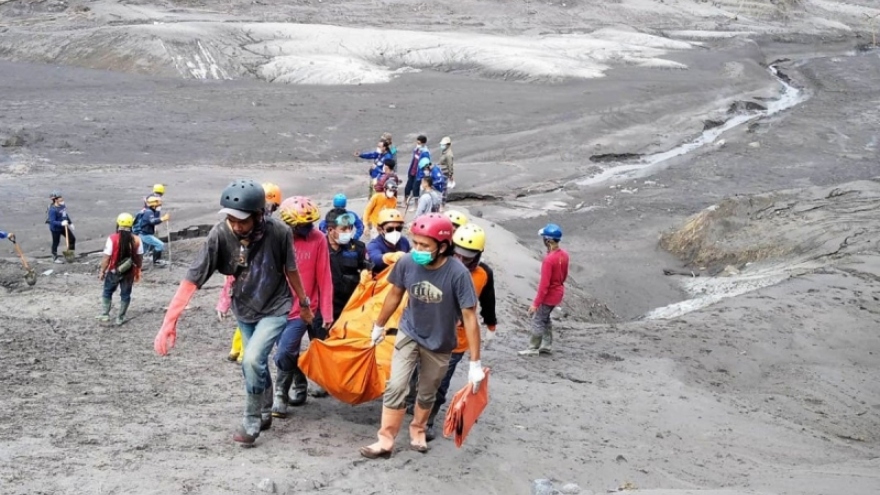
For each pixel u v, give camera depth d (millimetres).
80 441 8992
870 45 105500
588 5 98312
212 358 13578
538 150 47719
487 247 24938
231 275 8836
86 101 49312
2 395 10891
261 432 9633
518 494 8766
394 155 28406
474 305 8688
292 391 10625
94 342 14703
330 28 71562
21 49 62062
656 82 66500
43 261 25750
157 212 23234
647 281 28859
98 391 11359
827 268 24984
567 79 64625
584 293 25188
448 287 8672
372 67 64250
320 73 60688
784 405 15445
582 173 44594
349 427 10062
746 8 110812
